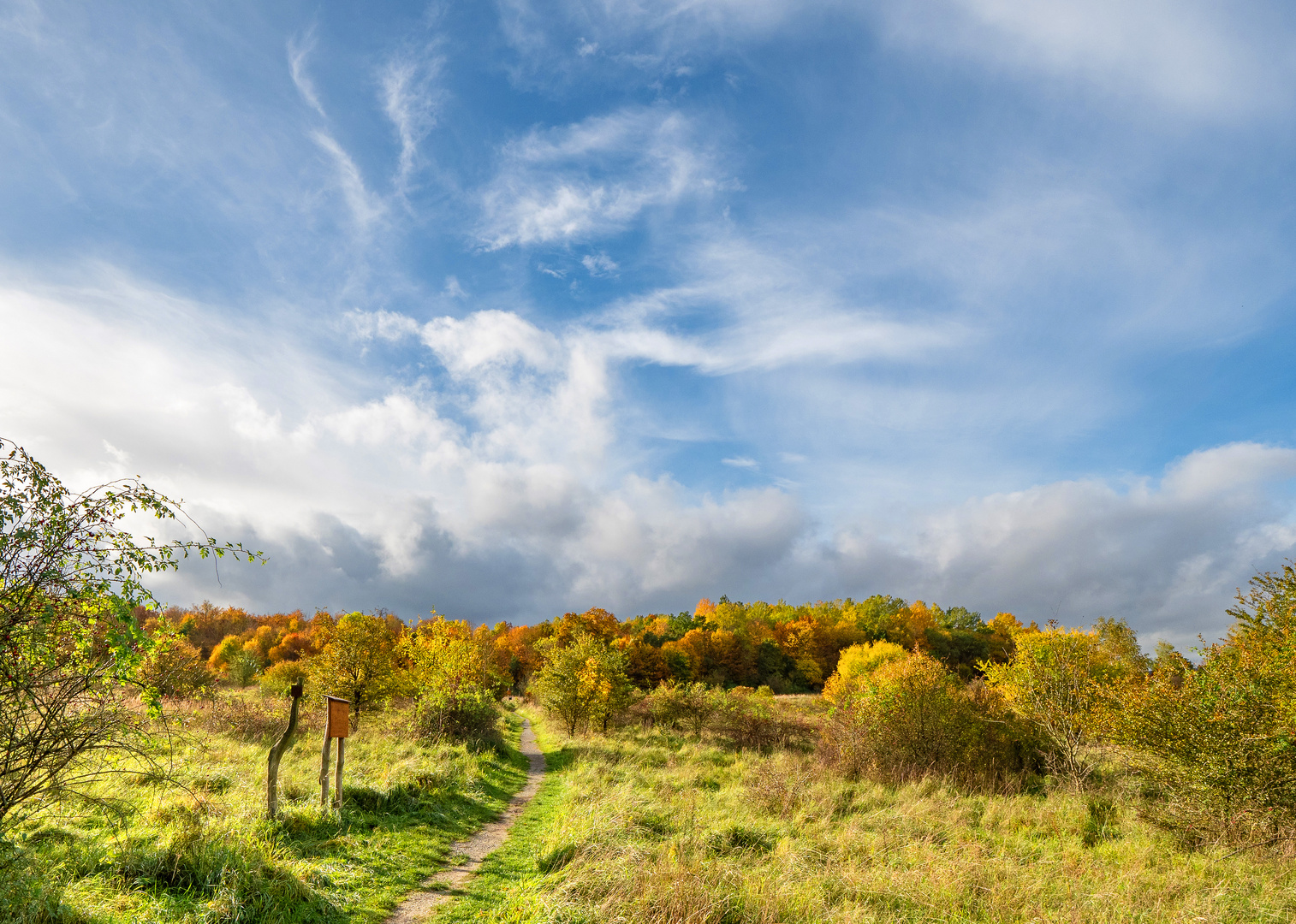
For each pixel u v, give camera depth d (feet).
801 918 19.71
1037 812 36.19
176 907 16.72
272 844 22.48
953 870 23.88
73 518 15.57
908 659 55.42
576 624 194.08
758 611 284.41
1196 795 31.32
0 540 14.66
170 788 26.40
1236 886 23.30
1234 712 30.12
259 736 50.31
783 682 203.51
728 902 19.98
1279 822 28.86
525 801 42.70
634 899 19.93
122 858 18.60
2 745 15.33
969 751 48.65
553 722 96.22
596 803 34.17
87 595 15.57
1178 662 34.12
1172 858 27.50
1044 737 49.39
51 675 15.65
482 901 21.42
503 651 204.74
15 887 14.99
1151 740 32.63
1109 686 37.24
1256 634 33.53
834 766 51.21
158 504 16.69
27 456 15.28
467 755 54.19
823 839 29.17
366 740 57.26
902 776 47.29
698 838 27.76
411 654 77.10
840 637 232.73
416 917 19.66
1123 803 36.27
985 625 248.52
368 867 23.22
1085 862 26.37
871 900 21.80
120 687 16.75
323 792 28.40
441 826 31.53
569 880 21.61
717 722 86.38
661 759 60.54
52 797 17.31
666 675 182.09
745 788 42.22
